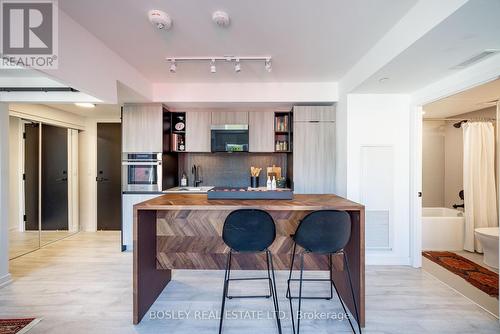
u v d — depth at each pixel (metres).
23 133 3.68
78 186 4.62
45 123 3.90
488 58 2.08
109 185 4.68
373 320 2.00
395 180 3.17
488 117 3.74
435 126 4.64
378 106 3.16
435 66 2.25
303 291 2.47
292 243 2.34
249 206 1.95
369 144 3.16
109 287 2.54
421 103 2.95
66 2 1.72
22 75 2.40
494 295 2.38
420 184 3.08
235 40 2.29
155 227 2.33
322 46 2.40
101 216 4.71
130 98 3.34
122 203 3.68
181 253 2.38
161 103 3.62
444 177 4.63
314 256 2.36
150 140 3.66
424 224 3.72
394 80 2.64
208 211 2.36
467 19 1.51
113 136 4.67
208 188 3.96
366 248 3.17
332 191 3.60
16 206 3.61
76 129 4.53
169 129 3.97
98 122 4.66
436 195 4.65
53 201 4.11
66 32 1.86
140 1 1.72
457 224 3.71
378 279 2.72
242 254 2.39
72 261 3.23
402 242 3.16
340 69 3.00
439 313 2.10
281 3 1.75
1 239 2.54
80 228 4.68
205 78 3.30
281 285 2.59
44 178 3.96
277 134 4.16
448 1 1.48
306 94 3.47
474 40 1.77
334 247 1.76
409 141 3.16
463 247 3.70
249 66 2.88
